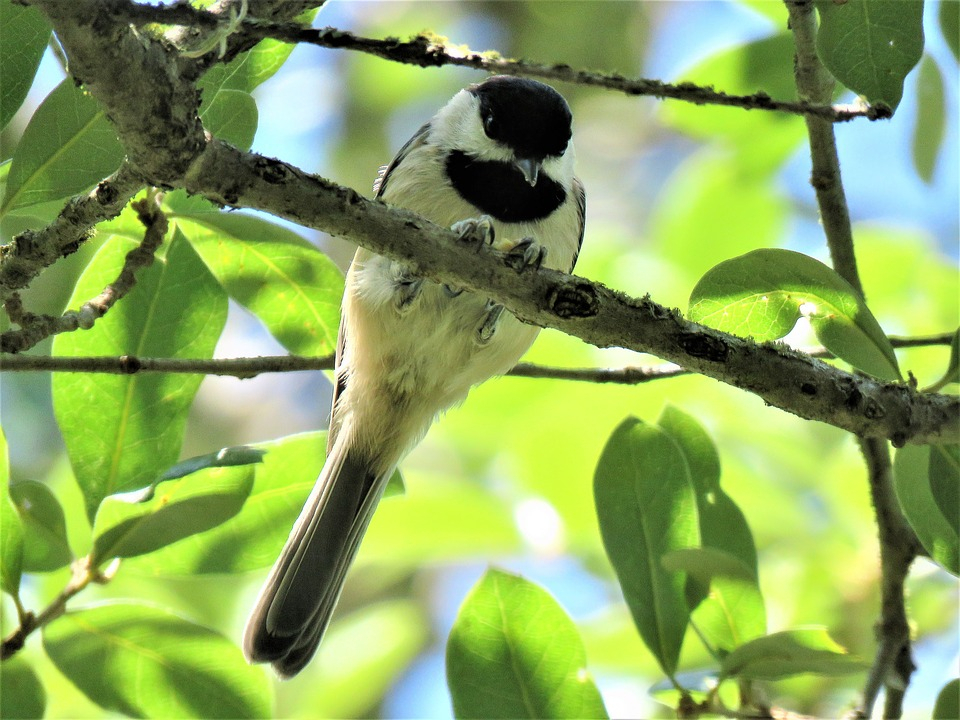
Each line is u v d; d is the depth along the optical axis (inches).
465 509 432.1
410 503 431.8
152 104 190.5
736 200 467.8
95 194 219.0
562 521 440.1
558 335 459.8
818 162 282.4
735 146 461.1
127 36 180.2
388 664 464.4
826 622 416.5
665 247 478.6
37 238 226.1
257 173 214.8
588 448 448.5
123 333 298.7
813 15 258.7
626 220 651.5
